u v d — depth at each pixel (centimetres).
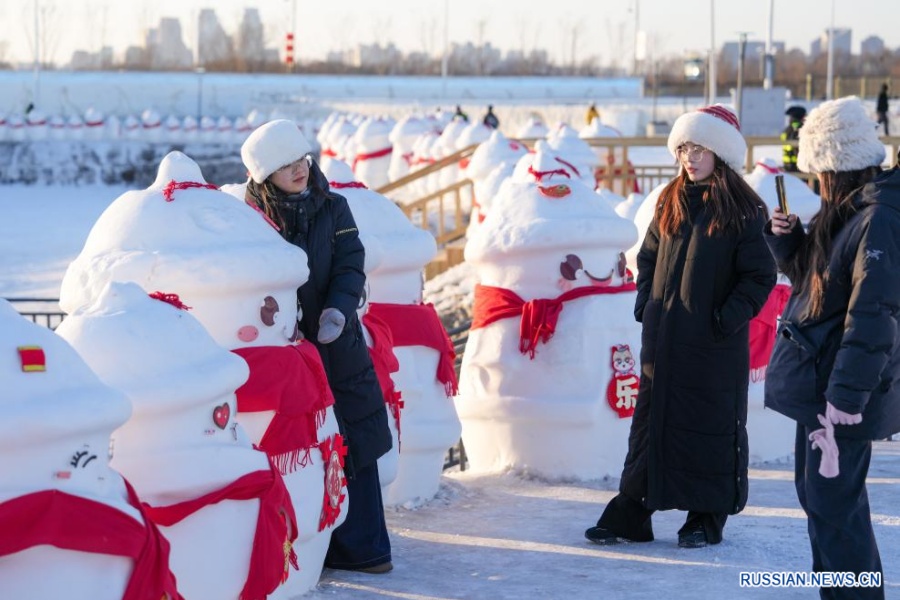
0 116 4244
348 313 548
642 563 586
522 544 627
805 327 466
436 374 724
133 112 7025
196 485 442
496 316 765
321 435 532
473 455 804
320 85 7519
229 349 509
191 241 506
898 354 449
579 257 749
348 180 715
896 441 910
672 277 595
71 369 366
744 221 582
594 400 747
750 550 604
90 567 357
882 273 437
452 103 6700
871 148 457
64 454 357
